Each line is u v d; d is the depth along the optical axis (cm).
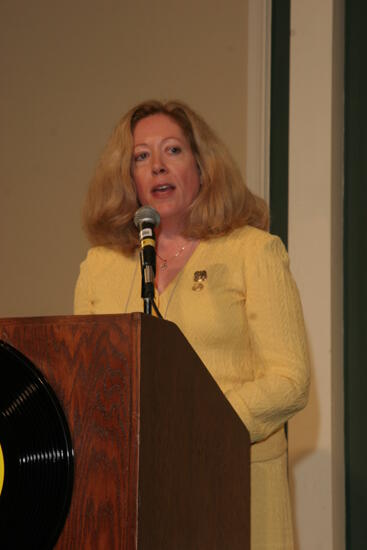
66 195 620
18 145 651
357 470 467
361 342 475
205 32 559
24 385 181
